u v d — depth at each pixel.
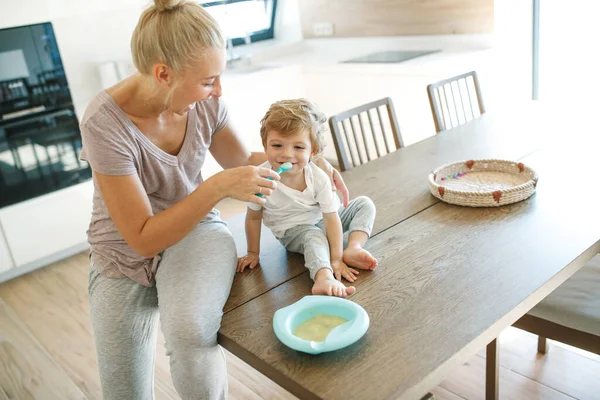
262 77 4.00
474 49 3.64
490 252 1.42
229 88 3.82
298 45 4.78
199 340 1.22
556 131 2.31
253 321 1.27
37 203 3.19
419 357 1.07
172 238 1.25
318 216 1.53
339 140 2.22
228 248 1.43
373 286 1.33
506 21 3.49
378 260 1.45
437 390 1.97
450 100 3.29
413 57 3.71
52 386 2.25
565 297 1.59
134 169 1.28
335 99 4.10
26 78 3.04
